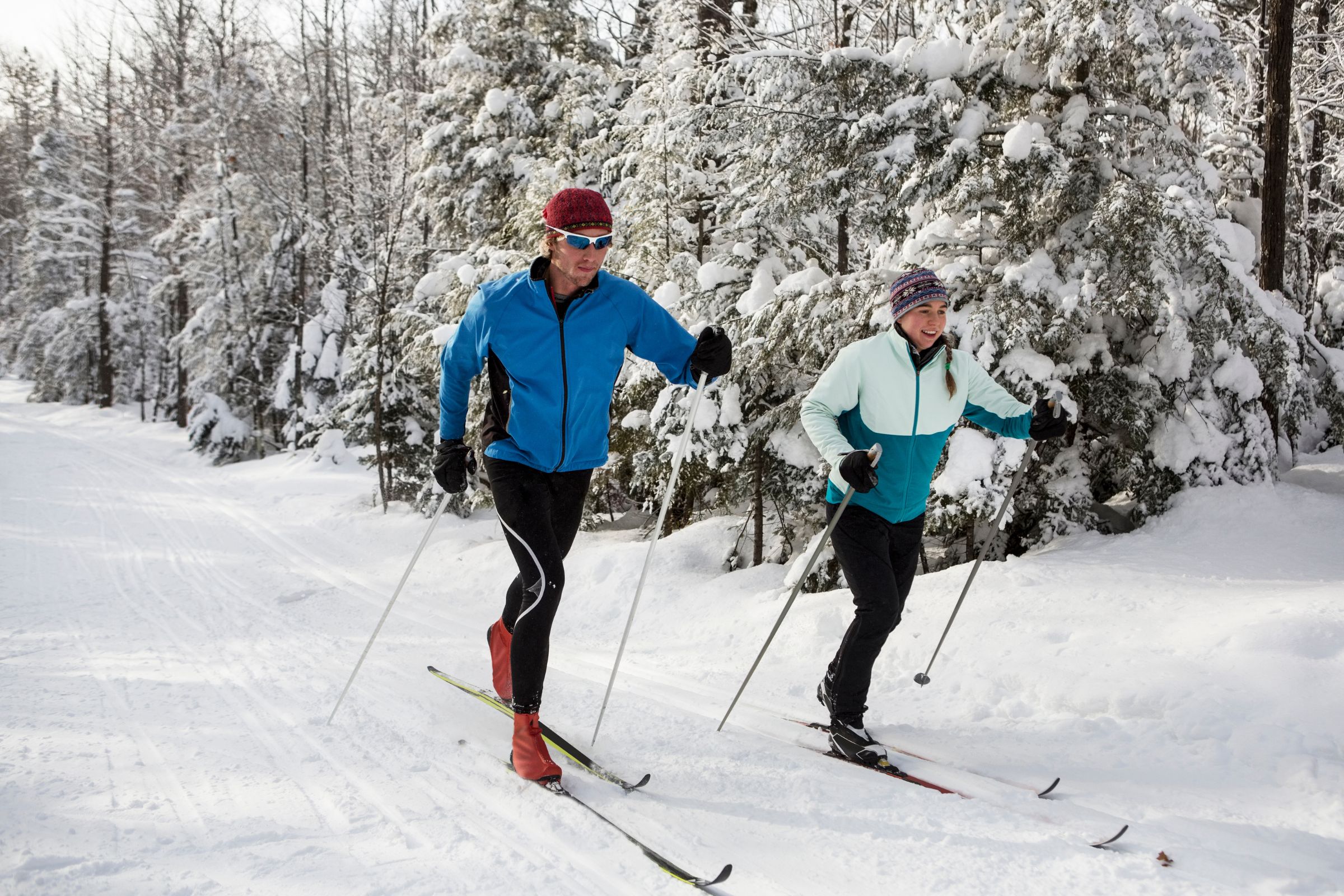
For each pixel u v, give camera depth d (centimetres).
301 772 279
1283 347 525
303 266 1989
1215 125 695
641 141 695
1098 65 538
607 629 535
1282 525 498
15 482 1336
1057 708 345
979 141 548
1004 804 256
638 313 291
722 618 515
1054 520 561
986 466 496
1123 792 267
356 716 338
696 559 637
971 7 557
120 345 3141
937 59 555
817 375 602
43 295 3462
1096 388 551
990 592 456
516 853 225
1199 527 517
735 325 598
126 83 2922
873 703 365
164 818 241
